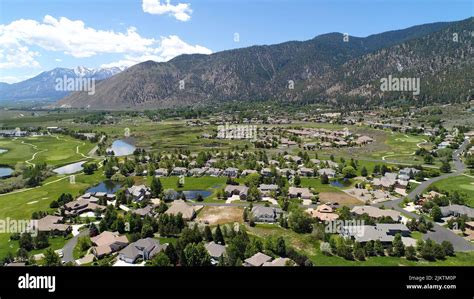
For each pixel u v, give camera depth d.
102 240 110.38
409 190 165.75
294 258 96.19
